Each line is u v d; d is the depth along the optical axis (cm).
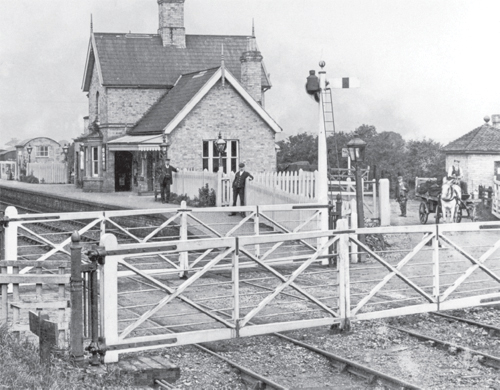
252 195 2802
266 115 3850
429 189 2477
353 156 1977
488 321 1345
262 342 1236
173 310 1434
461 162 3247
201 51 4466
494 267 1850
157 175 3459
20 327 1146
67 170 5656
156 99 4238
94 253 1028
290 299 1523
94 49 4312
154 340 1083
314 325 1228
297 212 2345
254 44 4072
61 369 985
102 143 4197
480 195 2852
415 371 1064
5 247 1588
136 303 1504
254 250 2144
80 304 1016
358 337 1245
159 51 4406
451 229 1334
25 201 4428
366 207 2650
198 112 3753
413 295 1530
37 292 1210
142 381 1018
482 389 987
